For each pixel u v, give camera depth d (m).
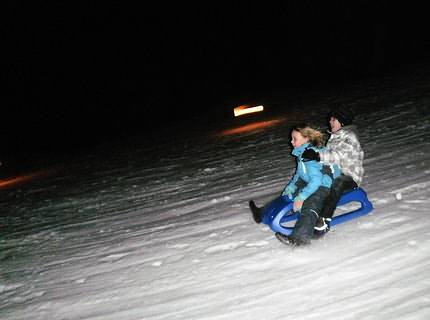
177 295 3.84
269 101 22.47
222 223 5.39
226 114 23.05
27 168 18.77
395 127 9.11
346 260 3.77
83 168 14.52
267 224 4.51
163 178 9.51
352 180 4.25
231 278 3.91
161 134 20.22
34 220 8.16
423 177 5.45
